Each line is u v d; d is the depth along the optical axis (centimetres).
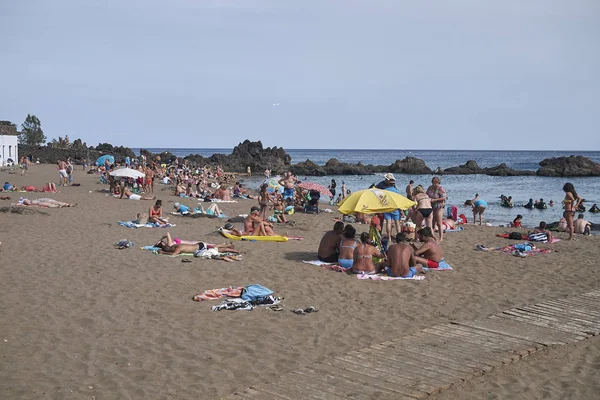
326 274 1279
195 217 2292
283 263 1385
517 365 777
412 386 698
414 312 1010
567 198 1861
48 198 2806
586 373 754
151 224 2002
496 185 6066
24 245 1555
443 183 6450
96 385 701
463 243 1761
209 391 689
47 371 739
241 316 970
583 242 1798
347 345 844
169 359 783
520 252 1561
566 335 888
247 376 733
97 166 5425
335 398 667
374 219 1612
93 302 1036
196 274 1252
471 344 843
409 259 1266
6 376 721
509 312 1004
